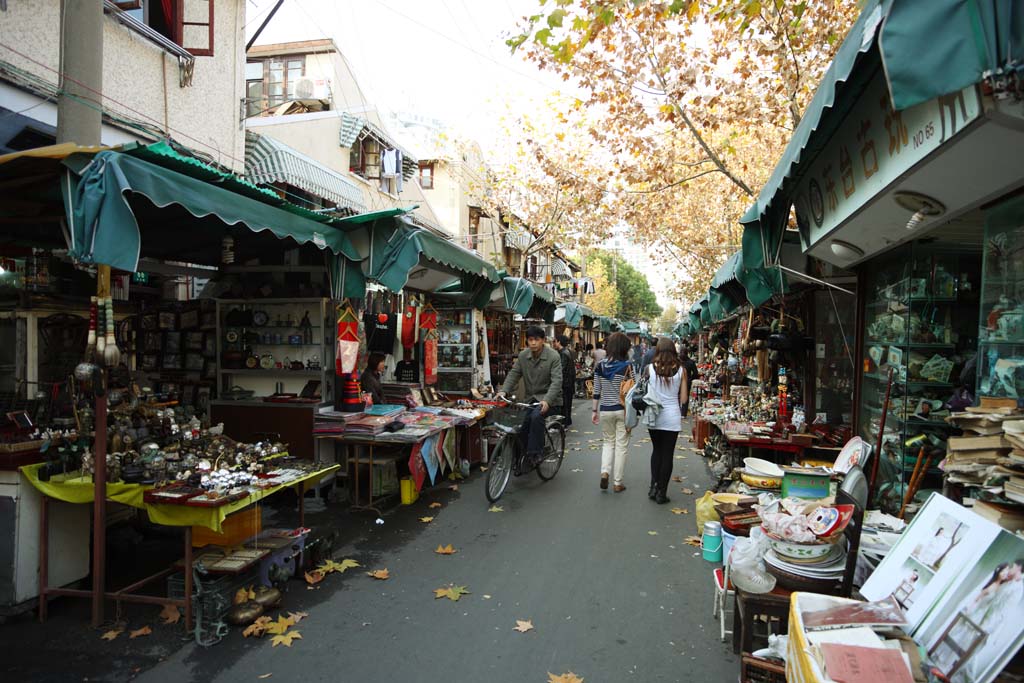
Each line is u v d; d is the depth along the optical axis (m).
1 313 5.11
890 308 5.43
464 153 22.20
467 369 9.66
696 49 8.88
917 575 2.81
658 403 6.50
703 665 3.31
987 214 3.65
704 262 19.03
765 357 8.81
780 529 3.24
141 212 4.61
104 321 3.51
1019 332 3.34
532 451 7.03
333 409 6.31
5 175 3.31
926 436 4.93
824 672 2.15
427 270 7.89
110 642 3.50
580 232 18.52
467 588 4.30
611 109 9.63
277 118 11.62
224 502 3.51
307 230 4.86
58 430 4.16
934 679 2.26
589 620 3.83
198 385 6.87
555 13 5.08
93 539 4.05
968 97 2.21
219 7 8.38
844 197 3.99
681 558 4.91
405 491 6.45
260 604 3.81
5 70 5.38
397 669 3.24
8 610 3.69
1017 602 2.18
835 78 2.64
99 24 4.34
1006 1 1.87
